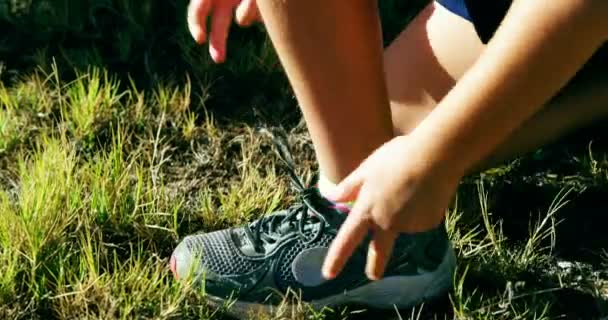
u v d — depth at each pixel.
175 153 2.16
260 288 1.70
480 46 1.83
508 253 1.84
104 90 2.28
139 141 2.17
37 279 1.73
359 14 1.46
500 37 1.24
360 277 1.68
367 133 1.54
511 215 1.96
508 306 1.71
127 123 2.21
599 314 1.72
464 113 1.26
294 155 2.16
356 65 1.48
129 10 2.47
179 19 2.48
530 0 1.20
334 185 1.63
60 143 2.14
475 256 1.83
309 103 1.53
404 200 1.31
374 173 1.33
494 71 1.23
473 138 1.27
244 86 2.35
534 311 1.69
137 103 2.24
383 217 1.33
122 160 2.01
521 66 1.21
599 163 2.09
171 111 2.26
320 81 1.49
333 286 1.69
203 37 1.71
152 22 2.49
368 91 1.51
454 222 1.86
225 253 1.72
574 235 1.91
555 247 1.88
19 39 2.48
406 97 1.89
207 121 2.21
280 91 2.33
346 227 1.36
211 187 2.08
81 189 1.94
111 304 1.67
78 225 1.82
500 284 1.78
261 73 2.37
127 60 2.41
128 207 1.93
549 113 1.83
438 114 1.28
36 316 1.68
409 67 1.91
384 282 1.69
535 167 2.09
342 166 1.58
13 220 1.80
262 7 1.47
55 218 1.82
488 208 1.97
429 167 1.29
